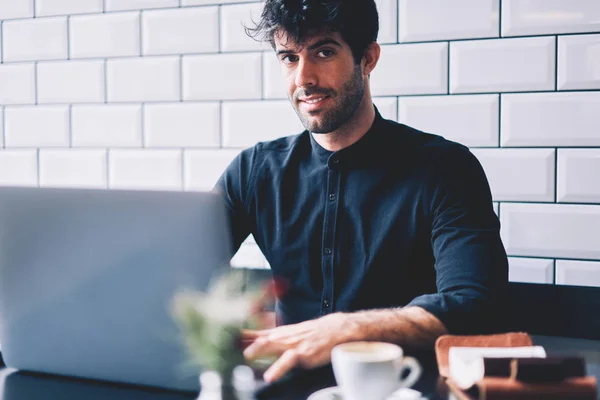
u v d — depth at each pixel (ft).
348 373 2.77
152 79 6.84
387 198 4.85
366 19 4.73
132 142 6.98
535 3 5.66
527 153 5.81
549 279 5.83
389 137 4.97
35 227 3.12
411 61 6.05
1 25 7.37
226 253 2.85
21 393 3.11
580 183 5.68
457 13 5.87
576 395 2.70
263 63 6.43
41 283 3.16
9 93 7.43
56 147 7.29
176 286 2.89
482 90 5.88
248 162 5.43
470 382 2.89
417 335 3.60
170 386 3.02
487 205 4.70
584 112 5.62
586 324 5.63
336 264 4.91
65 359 3.20
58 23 7.14
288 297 5.15
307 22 4.48
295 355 3.26
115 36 6.93
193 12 6.62
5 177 7.51
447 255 4.40
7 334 3.28
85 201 3.01
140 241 2.93
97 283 3.04
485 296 3.96
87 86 7.09
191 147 6.77
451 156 4.81
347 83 4.67
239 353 2.76
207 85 6.66
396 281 4.83
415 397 2.91
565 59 5.63
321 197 5.02
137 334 3.02
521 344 3.31
